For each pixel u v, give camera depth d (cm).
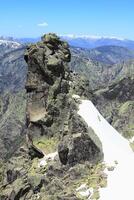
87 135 5159
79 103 6019
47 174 5156
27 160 5947
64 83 6334
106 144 5300
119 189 4519
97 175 4806
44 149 5944
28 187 5084
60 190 4728
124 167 4900
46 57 6397
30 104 6353
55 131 6122
